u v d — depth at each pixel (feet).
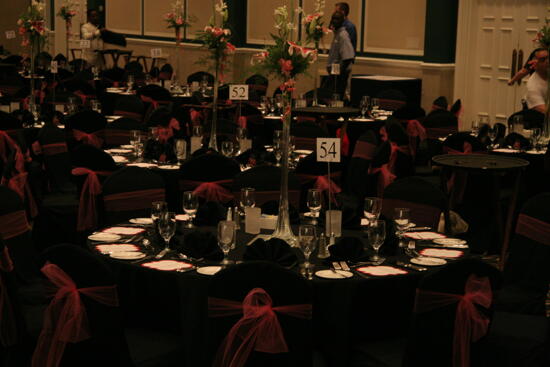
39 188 20.75
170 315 12.00
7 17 66.08
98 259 10.17
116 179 15.71
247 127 30.48
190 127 29.43
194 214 13.66
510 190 22.39
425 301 10.09
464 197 21.52
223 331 9.95
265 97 32.58
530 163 21.85
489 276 10.26
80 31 56.39
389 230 12.94
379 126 29.73
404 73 41.91
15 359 11.69
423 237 13.89
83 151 18.07
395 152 23.75
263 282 9.69
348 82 42.47
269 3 48.67
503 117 38.09
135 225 14.49
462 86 39.40
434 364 10.32
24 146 20.84
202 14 53.36
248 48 50.39
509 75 37.63
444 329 10.24
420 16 40.98
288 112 13.23
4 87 38.22
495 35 37.93
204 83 37.63
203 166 16.84
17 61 51.44
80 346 10.36
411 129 28.60
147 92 33.35
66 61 48.91
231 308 9.84
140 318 12.24
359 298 11.40
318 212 14.56
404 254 12.76
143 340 11.73
